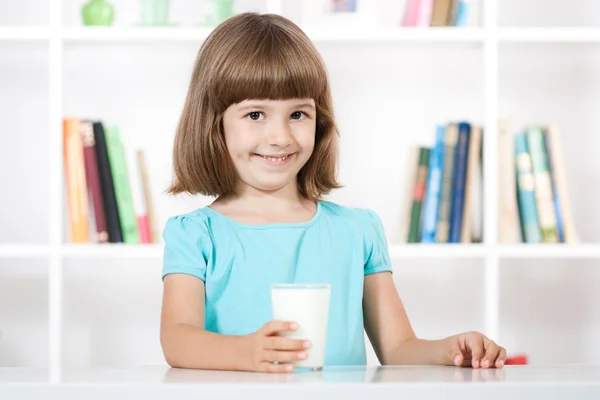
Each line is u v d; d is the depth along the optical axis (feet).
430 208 8.50
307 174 5.44
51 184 8.16
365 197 9.93
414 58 9.95
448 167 8.52
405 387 2.81
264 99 4.84
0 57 9.77
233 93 4.88
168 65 9.86
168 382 2.89
